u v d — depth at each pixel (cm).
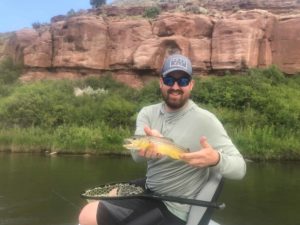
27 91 5034
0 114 4512
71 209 1639
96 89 5528
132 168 2794
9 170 2653
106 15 6856
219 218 1555
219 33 5497
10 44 7262
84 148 3797
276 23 5556
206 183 384
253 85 4619
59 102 4772
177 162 380
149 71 5778
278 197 1923
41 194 1914
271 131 3897
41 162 3089
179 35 5734
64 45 6200
